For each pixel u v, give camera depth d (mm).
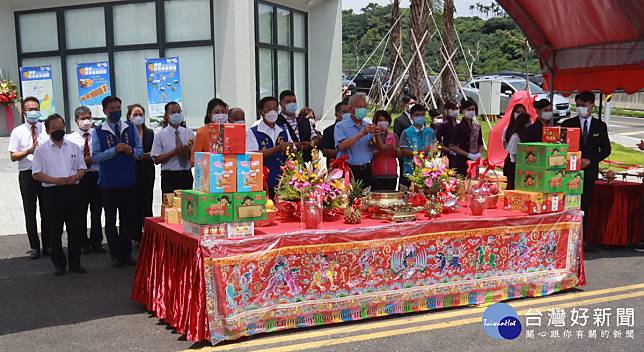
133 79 15898
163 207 5273
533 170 5641
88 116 7332
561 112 20812
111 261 7074
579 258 5832
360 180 6109
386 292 4953
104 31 15906
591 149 7332
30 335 4754
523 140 7410
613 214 7551
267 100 6277
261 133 6320
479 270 5332
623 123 25859
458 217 5340
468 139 8219
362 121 6648
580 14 7777
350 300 4832
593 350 4434
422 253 5070
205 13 15055
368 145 6711
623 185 7551
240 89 14602
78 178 6422
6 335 4762
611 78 7922
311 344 4465
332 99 18531
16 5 16312
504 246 5430
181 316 4672
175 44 15266
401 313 5082
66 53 16297
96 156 6488
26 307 5441
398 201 5180
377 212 5223
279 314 4609
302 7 17766
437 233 5113
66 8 16078
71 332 4812
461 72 28750
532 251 5578
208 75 15219
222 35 14633
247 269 4473
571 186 5715
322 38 18281
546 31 8711
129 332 4801
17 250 7605
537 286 5598
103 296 5758
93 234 7508
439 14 14523
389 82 14227
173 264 4867
